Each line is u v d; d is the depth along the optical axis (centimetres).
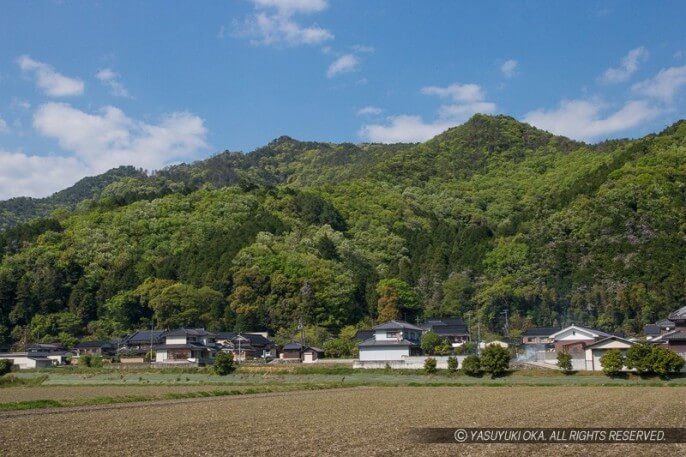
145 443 2872
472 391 5831
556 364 7300
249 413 4125
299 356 10181
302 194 19188
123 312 12875
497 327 11956
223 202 18188
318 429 3272
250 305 12669
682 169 14462
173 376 8275
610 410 3953
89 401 5022
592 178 15562
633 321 10975
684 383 6128
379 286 13225
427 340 10019
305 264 13712
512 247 13912
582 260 12581
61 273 13712
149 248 15625
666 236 12225
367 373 7769
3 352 11594
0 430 3350
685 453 2547
